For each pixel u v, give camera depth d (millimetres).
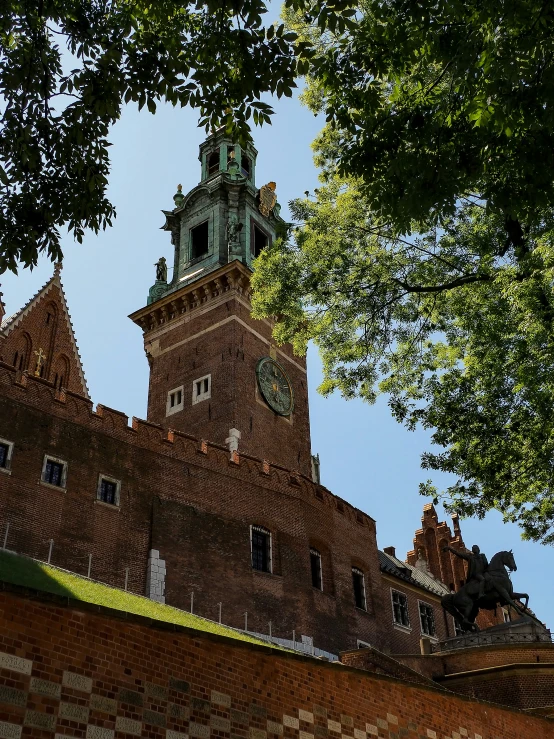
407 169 13977
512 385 20422
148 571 31344
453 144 14031
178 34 13555
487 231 21047
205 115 13852
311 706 13555
